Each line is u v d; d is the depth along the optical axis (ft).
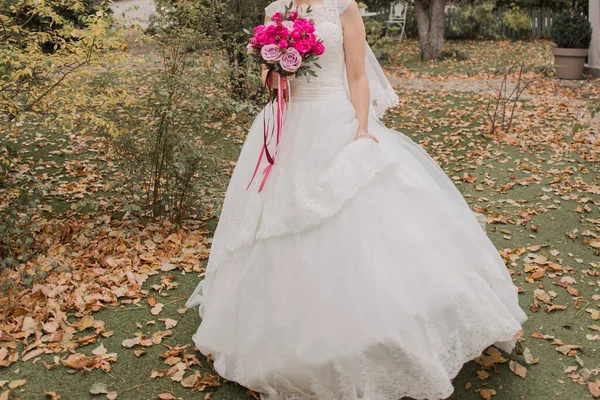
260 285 8.98
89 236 14.83
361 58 9.83
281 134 9.76
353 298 8.36
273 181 9.51
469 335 8.52
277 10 10.38
